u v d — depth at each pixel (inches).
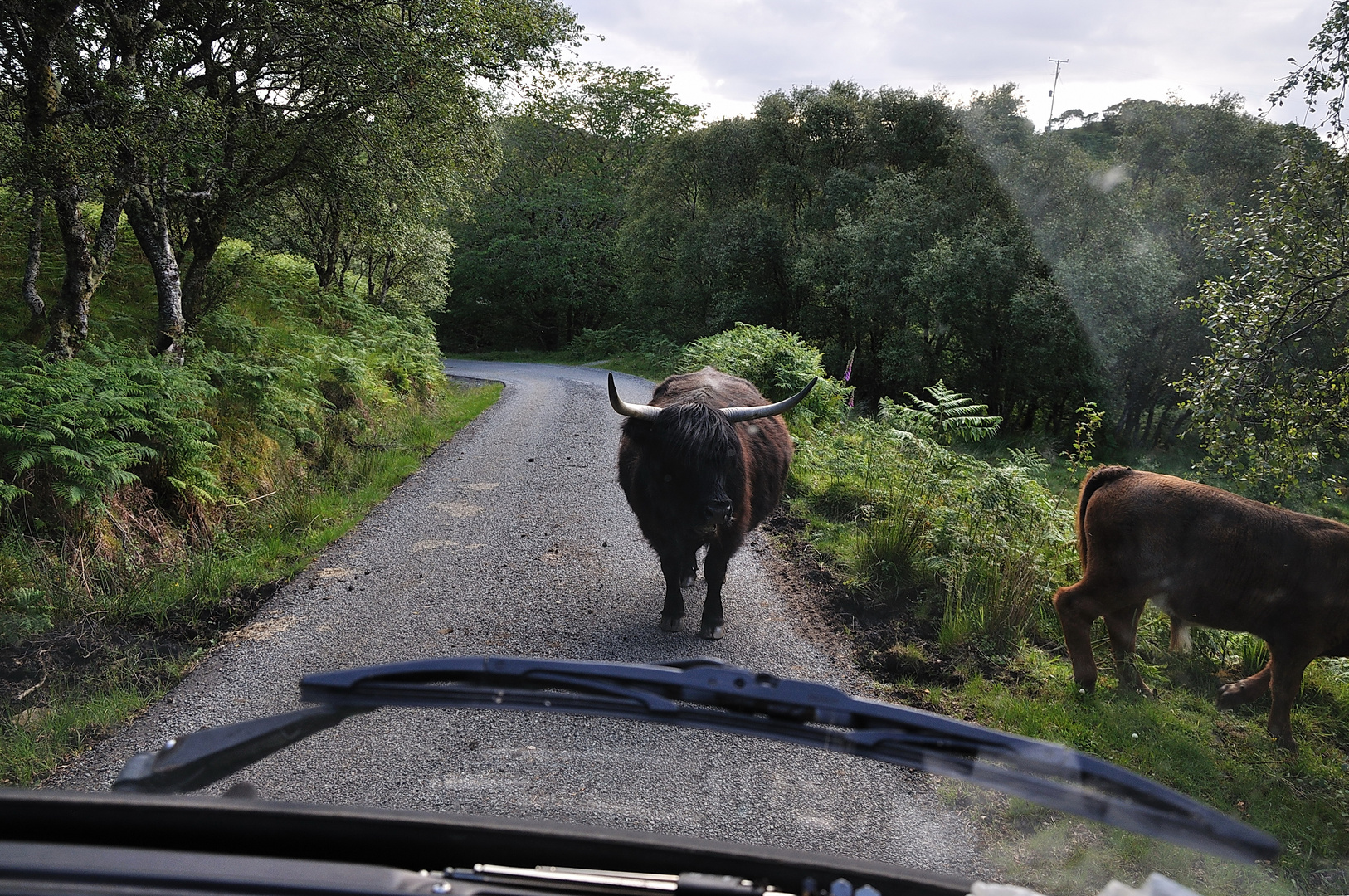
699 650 192.7
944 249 840.3
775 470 231.5
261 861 39.7
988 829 124.7
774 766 141.2
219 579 229.6
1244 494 259.1
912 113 1076.5
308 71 395.9
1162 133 1063.0
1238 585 169.0
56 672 175.3
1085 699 178.1
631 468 204.8
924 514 260.4
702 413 183.5
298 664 182.4
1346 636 167.3
